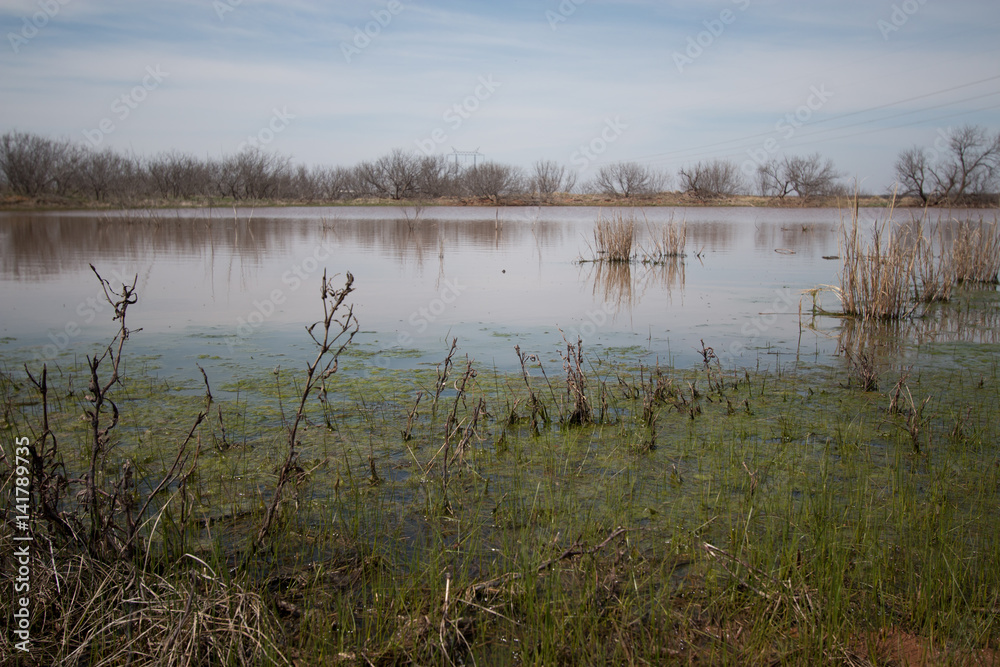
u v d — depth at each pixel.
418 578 2.73
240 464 3.90
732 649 2.40
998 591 2.63
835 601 2.48
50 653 2.35
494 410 4.96
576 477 3.81
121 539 2.71
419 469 3.88
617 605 2.60
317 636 2.40
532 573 2.62
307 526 3.18
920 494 3.54
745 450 4.19
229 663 2.26
